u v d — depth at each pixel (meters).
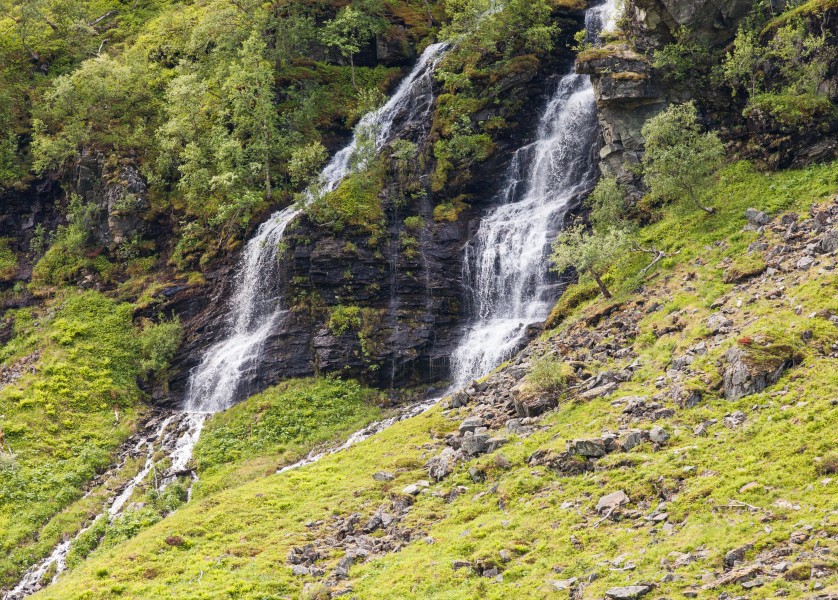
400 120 67.81
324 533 36.94
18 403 53.62
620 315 45.81
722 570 25.86
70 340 58.94
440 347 54.91
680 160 49.81
